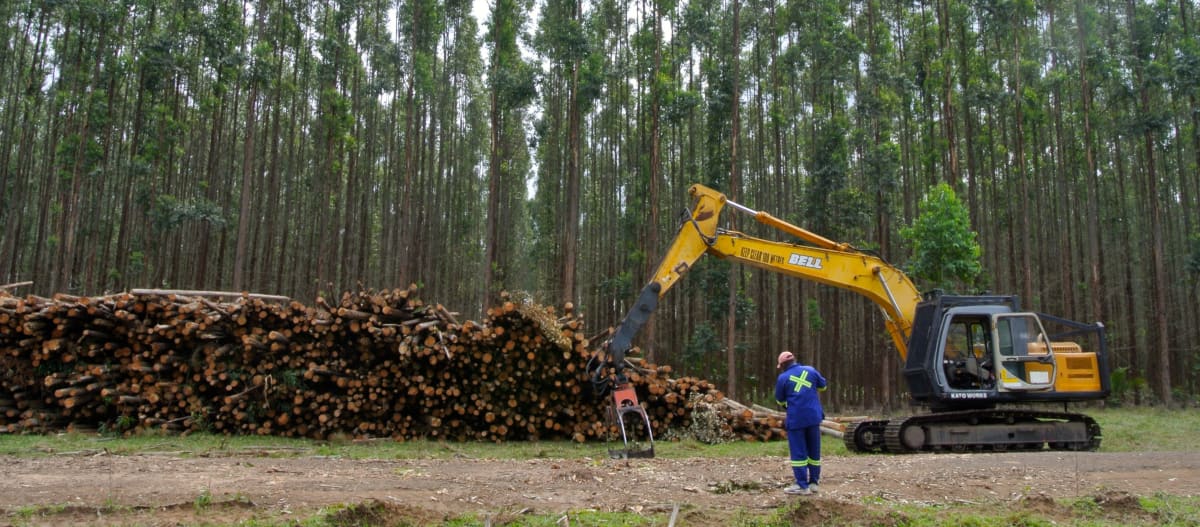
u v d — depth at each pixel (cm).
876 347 3266
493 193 2972
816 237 1266
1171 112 2892
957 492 732
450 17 3750
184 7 2808
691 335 3369
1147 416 2117
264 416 1262
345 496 651
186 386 1242
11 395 1266
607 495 698
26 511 564
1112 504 640
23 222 3731
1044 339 1201
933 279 2264
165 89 3064
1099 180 4038
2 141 3425
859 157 3098
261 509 586
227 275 3841
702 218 1222
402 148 4312
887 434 1159
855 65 2967
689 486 758
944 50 2995
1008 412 1191
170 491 662
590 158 4541
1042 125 3488
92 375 1228
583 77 2830
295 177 4259
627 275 3359
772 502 662
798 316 3262
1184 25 2895
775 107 3145
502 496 680
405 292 1282
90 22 2800
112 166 3506
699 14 2908
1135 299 3869
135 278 3597
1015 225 4028
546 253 4197
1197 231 3547
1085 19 3025
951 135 2894
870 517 574
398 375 1273
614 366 1145
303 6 3562
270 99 3656
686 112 2888
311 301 3766
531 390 1318
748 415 1395
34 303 1260
